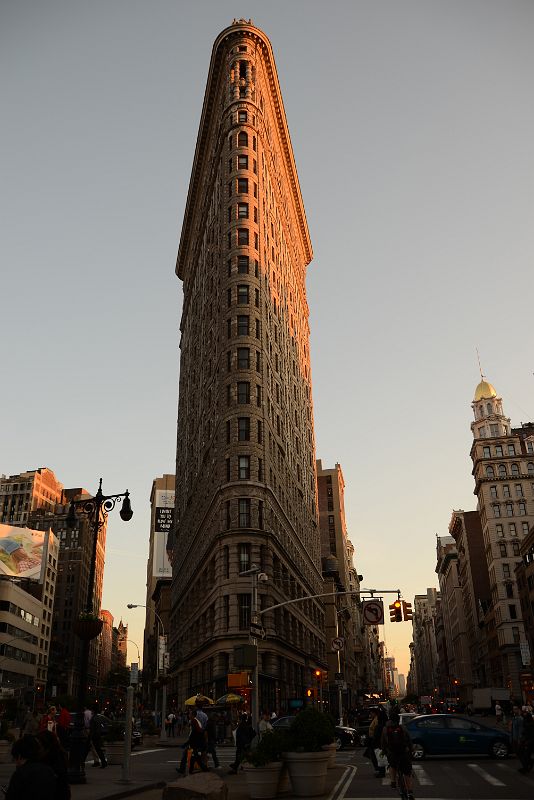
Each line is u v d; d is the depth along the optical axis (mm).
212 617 63469
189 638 79625
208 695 61531
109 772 24828
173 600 109812
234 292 69062
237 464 61312
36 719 24188
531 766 23062
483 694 85688
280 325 80875
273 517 63906
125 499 26344
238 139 79625
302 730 19125
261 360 67125
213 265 79750
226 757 33688
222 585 57312
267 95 92625
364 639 195500
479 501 133000
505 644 112312
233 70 86438
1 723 29938
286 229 98812
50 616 165625
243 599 56344
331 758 26422
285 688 61375
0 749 27328
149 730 52000
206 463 74312
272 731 19109
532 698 93625
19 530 141625
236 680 33719
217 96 91750
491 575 123000
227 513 60094
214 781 14555
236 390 64250
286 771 19391
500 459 128125
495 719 76375
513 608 115188
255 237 73750
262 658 55656
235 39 89062
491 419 141500
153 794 17938
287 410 80188
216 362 69938
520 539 120812
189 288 114062
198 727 21656
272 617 56594
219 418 65062
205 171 98562
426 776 22578
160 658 71625
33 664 150125
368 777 23156
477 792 18391
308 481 99562
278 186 93562
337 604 124500
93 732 27375
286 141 102875
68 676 197125
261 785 18031
